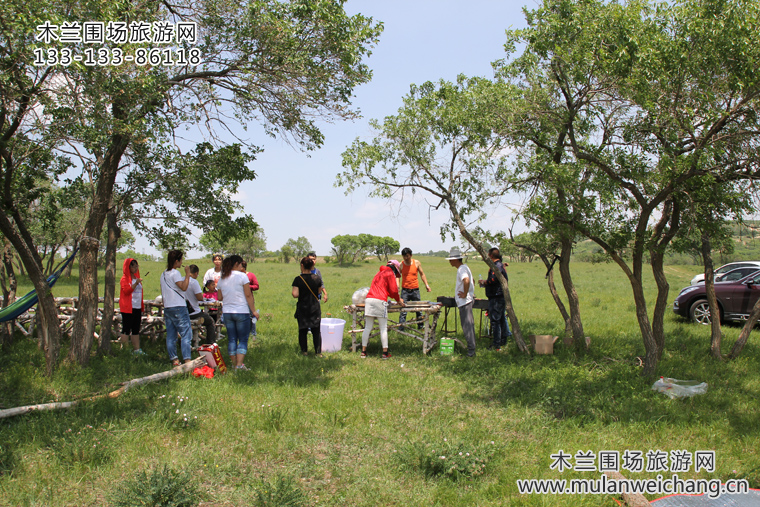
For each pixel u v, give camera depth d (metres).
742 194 6.26
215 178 8.22
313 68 7.38
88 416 5.12
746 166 6.32
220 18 7.31
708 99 5.91
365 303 8.58
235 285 7.49
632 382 6.73
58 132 6.12
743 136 6.17
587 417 5.42
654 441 4.85
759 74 5.61
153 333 9.34
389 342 9.86
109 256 8.28
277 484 3.76
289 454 4.56
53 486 3.84
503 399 6.11
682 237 7.45
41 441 4.55
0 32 5.38
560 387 6.49
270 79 7.46
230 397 6.09
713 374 7.14
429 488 3.93
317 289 8.70
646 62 5.91
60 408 5.32
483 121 7.62
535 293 20.67
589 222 6.78
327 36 7.21
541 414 5.58
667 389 6.28
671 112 6.23
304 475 4.20
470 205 8.60
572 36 6.92
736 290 11.81
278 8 7.08
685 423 5.20
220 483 4.03
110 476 4.05
